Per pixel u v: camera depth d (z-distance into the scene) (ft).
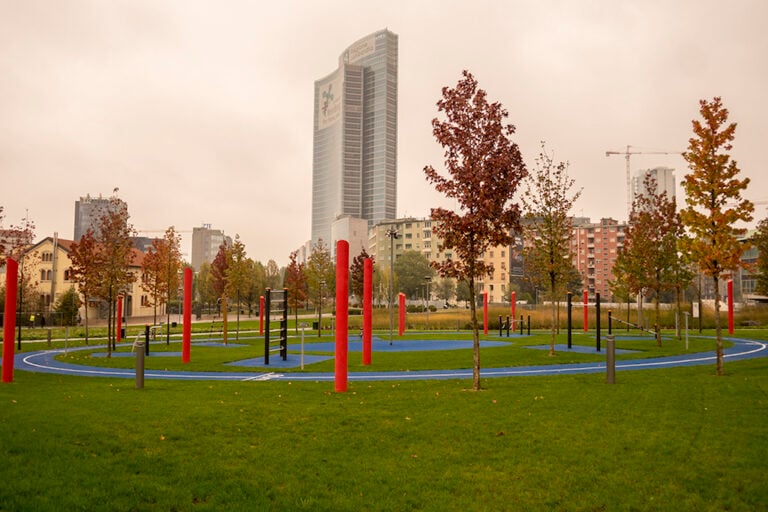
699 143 62.75
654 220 108.27
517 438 33.76
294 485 26.66
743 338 127.24
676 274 112.98
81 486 25.88
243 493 25.71
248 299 328.08
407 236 547.08
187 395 50.14
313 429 36.32
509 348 108.68
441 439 33.96
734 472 27.25
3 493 24.45
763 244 169.17
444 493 25.67
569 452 30.86
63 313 220.84
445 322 212.23
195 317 303.48
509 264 477.36
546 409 41.91
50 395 50.16
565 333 159.02
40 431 34.27
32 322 204.54
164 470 28.40
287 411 41.68
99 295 115.55
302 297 231.50
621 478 26.96
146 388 56.03
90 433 34.24
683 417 38.32
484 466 29.09
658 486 25.98
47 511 23.08
